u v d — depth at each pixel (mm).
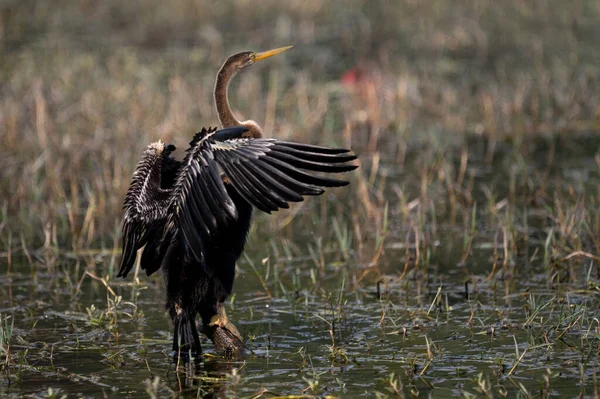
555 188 23547
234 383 12797
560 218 19625
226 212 13156
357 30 44938
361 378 13344
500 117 30781
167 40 43188
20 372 13844
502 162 26406
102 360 14359
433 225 20922
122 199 23547
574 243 18984
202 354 14562
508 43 41562
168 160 14555
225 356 14438
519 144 27844
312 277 17781
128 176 24812
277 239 21125
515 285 17469
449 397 12570
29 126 29359
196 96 32531
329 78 36094
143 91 32625
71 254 20156
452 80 35531
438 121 30734
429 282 17875
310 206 23609
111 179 24906
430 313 16109
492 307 16312
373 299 17031
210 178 13320
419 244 20250
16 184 24875
